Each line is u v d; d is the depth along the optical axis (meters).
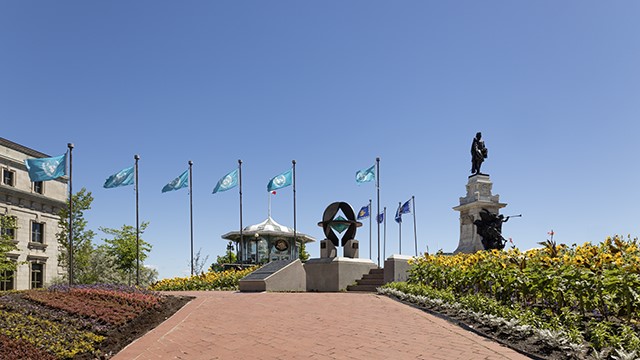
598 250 9.32
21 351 7.94
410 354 7.37
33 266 37.88
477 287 11.84
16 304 11.84
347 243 22.38
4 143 36.56
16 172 37.28
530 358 6.75
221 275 24.58
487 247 25.66
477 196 28.36
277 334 9.27
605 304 8.04
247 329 9.82
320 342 8.47
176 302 13.55
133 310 11.66
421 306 12.26
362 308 12.19
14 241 35.28
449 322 9.85
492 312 9.14
